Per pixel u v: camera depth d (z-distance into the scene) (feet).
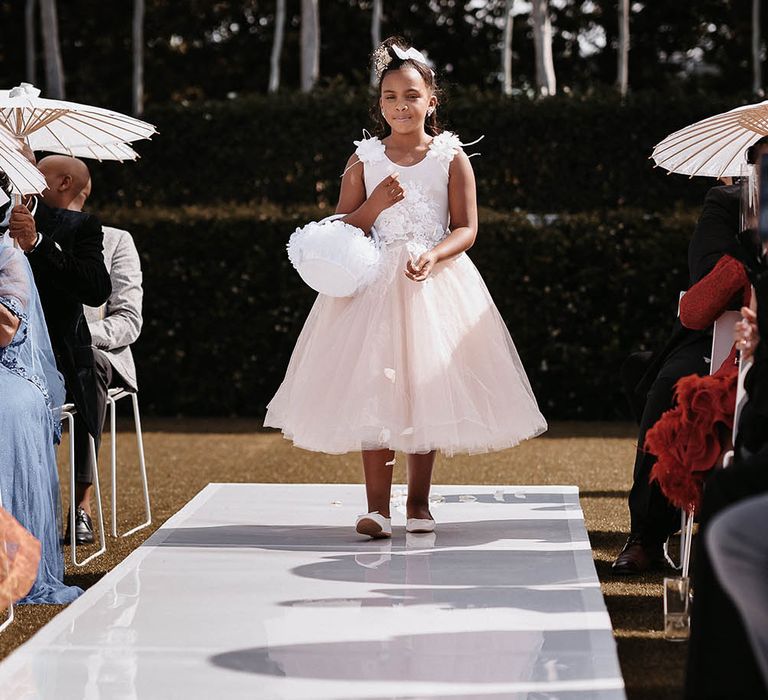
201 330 39.19
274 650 11.27
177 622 12.21
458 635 11.72
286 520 17.83
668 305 37.55
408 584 13.76
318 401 16.19
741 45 68.39
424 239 16.65
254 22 70.38
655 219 37.58
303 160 41.68
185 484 25.18
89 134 18.53
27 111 17.74
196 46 70.28
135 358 39.37
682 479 13.56
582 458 28.94
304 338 17.19
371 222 16.63
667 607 12.83
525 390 16.83
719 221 15.85
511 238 37.78
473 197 16.99
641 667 11.85
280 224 38.78
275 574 14.26
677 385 13.69
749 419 11.21
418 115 16.88
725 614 8.73
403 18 69.56
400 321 16.10
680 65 70.69
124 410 39.65
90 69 69.82
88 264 17.40
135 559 15.07
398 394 15.81
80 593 14.89
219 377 39.42
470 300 16.65
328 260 15.94
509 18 52.60
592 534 19.02
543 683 10.32
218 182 42.27
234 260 38.96
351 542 16.19
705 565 8.90
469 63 69.97
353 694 10.07
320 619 12.29
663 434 13.61
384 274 16.35
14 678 10.50
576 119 40.11
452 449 15.69
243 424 37.42
